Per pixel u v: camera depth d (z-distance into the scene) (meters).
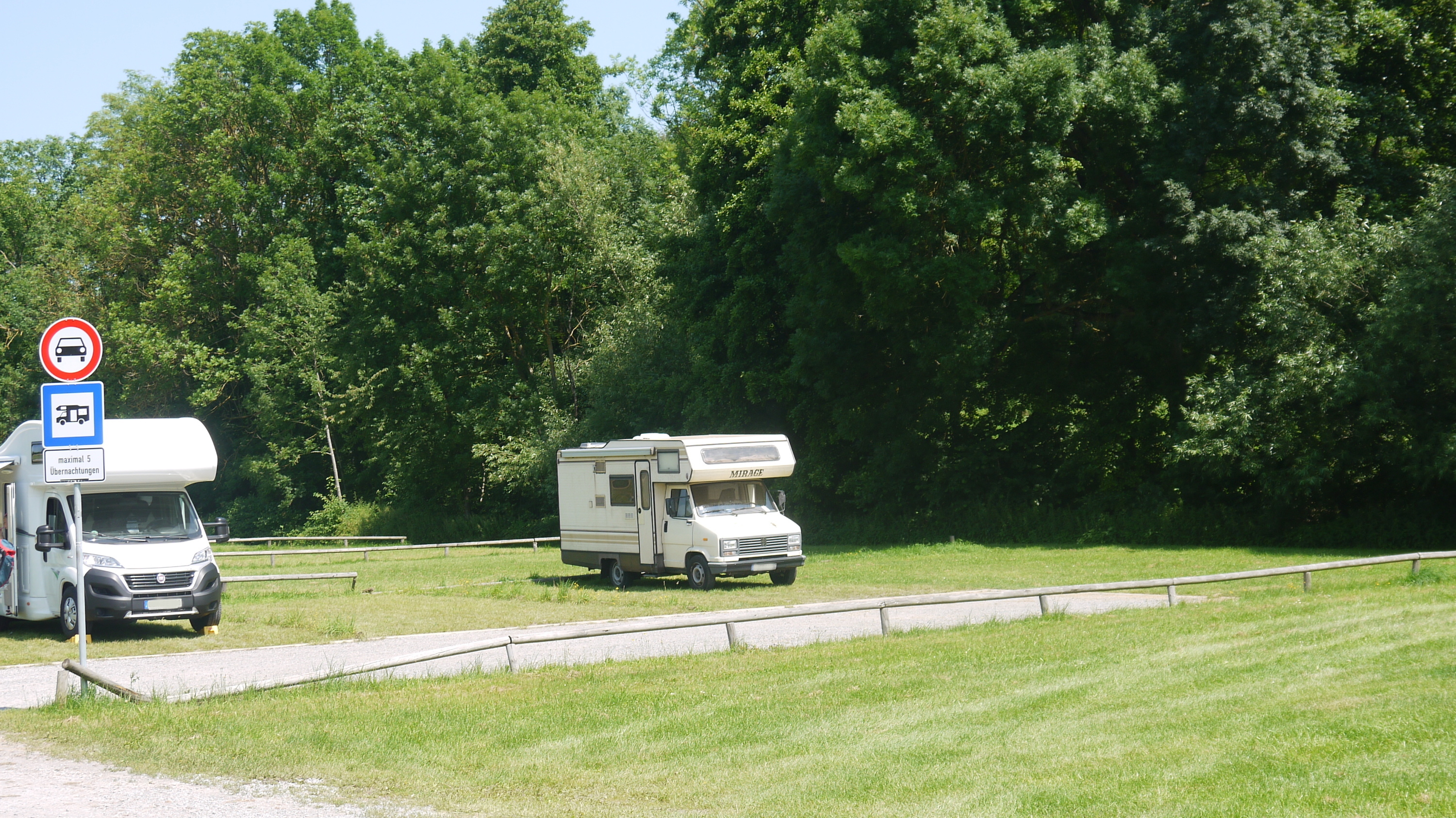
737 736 9.02
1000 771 7.50
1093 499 34.00
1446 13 29.61
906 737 8.65
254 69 53.47
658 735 9.18
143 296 55.09
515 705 10.59
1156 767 7.34
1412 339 25.06
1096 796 6.73
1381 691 9.12
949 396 35.47
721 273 38.97
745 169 36.66
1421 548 27.09
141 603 16.88
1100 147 31.36
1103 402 36.31
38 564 17.78
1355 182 30.39
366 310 49.34
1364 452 28.02
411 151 49.78
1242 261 28.94
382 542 49.41
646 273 46.53
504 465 46.62
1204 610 15.79
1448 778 6.63
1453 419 26.28
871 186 28.88
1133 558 27.27
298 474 54.12
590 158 47.53
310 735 9.30
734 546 23.55
